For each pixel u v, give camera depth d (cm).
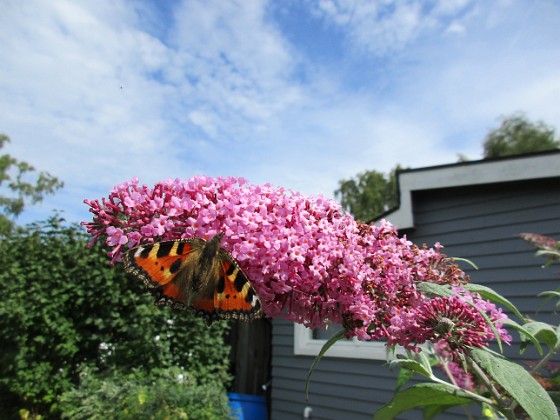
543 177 483
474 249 539
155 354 734
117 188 168
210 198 176
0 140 1838
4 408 808
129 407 562
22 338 750
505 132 2725
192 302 171
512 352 467
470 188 560
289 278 172
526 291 488
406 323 170
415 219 594
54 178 1933
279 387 734
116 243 161
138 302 809
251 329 893
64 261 819
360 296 178
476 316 163
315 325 186
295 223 178
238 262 176
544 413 129
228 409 612
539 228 496
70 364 782
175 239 173
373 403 597
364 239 193
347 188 2633
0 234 865
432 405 220
